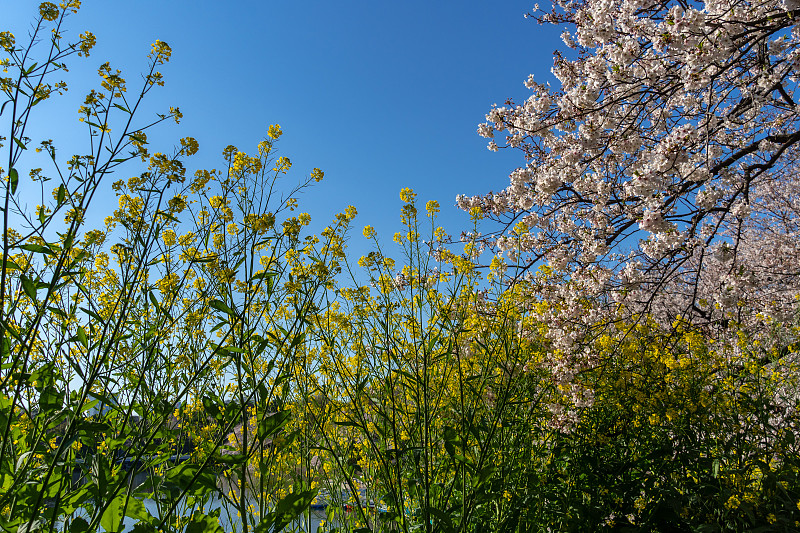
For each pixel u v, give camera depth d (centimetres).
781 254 759
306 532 286
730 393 400
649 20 419
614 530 346
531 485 323
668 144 388
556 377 402
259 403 213
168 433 246
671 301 805
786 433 361
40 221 229
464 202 547
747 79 401
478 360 358
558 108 502
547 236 531
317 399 319
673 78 415
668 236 399
